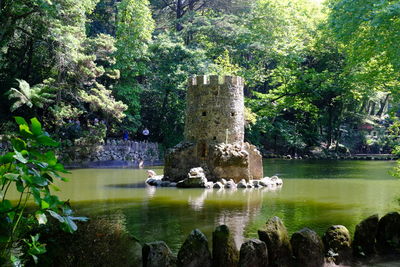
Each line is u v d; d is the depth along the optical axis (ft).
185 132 90.94
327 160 176.14
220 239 26.66
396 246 32.12
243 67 179.83
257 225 43.16
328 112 215.92
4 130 116.47
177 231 40.47
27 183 15.47
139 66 152.66
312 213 50.16
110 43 132.36
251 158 87.61
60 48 112.16
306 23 169.68
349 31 78.28
